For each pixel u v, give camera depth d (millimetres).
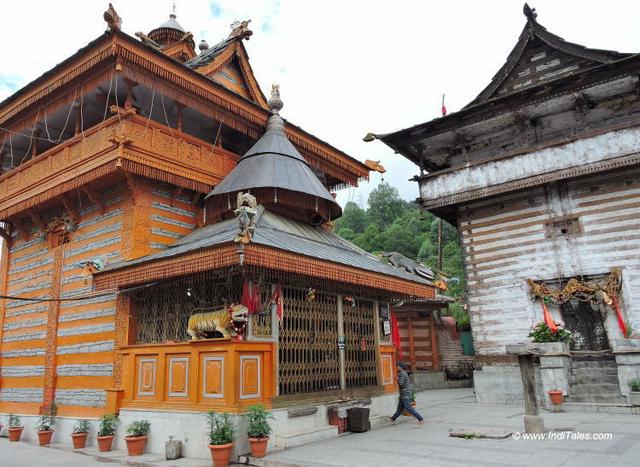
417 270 15508
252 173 13484
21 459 10703
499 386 17922
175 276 10445
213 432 9008
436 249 58781
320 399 11508
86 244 13938
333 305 12789
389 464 8016
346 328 13125
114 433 11148
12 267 17062
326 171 18609
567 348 15508
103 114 15273
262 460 8719
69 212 14484
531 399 10477
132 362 11344
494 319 18938
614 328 16594
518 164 18531
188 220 14008
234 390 9406
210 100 14141
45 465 9961
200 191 13914
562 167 17547
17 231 17297
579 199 17984
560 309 17734
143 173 12281
